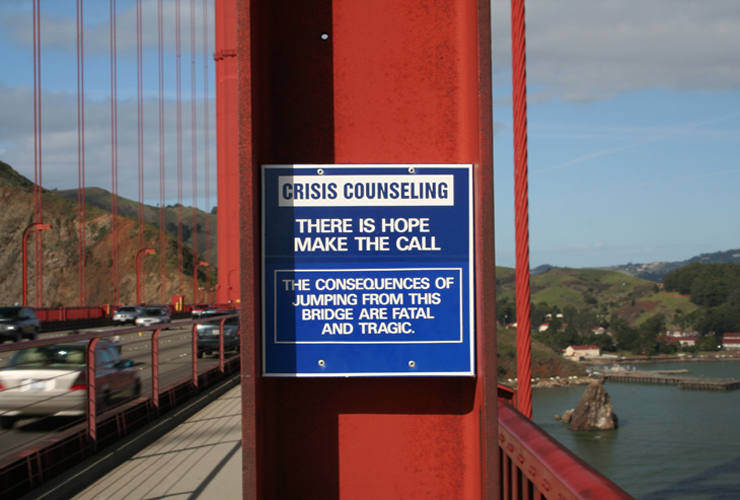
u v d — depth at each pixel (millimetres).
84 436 6695
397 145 2629
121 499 5574
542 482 2328
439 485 2570
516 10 5074
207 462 7039
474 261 2543
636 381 89250
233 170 83312
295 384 2600
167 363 11016
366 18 2650
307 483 2580
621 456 45938
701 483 38219
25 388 7043
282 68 2650
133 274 146750
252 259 2320
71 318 44562
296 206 2547
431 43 2645
